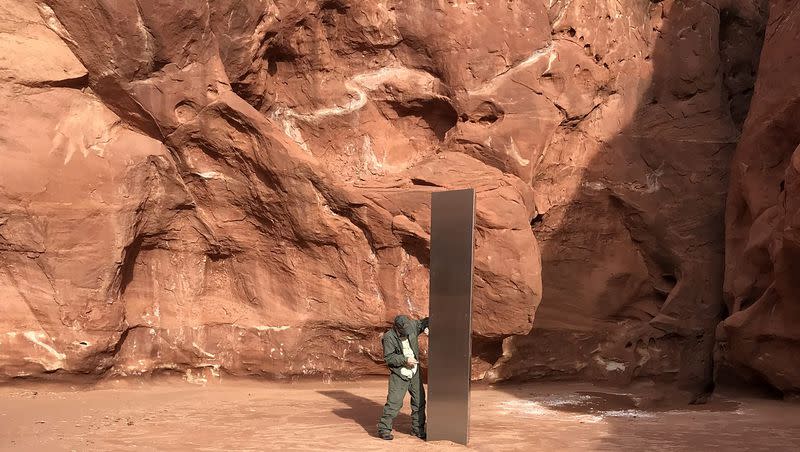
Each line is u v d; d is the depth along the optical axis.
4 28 9.88
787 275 10.00
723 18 13.59
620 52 12.79
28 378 9.68
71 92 10.15
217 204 10.91
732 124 13.18
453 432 7.05
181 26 10.09
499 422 8.33
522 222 10.77
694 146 12.83
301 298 11.09
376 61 12.02
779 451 6.95
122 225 10.08
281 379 10.88
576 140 12.57
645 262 12.77
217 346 10.78
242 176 10.81
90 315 9.87
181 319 10.77
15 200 9.59
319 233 10.89
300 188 10.73
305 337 10.98
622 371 12.19
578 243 12.58
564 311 12.39
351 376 11.11
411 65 11.99
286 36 11.40
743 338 10.82
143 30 10.01
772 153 11.29
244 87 11.07
